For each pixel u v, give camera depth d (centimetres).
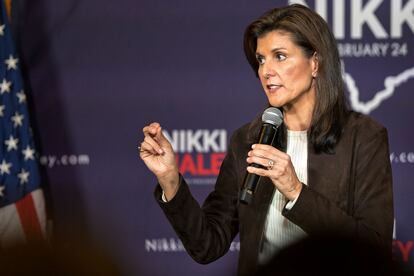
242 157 656
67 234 1127
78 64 1120
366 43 1110
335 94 623
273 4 1116
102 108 1123
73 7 1115
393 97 1113
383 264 295
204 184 1125
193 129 1124
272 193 630
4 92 1067
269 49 614
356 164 617
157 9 1120
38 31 1112
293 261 284
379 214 599
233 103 1124
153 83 1123
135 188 1132
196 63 1121
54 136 1123
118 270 1133
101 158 1127
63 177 1127
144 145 607
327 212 566
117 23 1117
